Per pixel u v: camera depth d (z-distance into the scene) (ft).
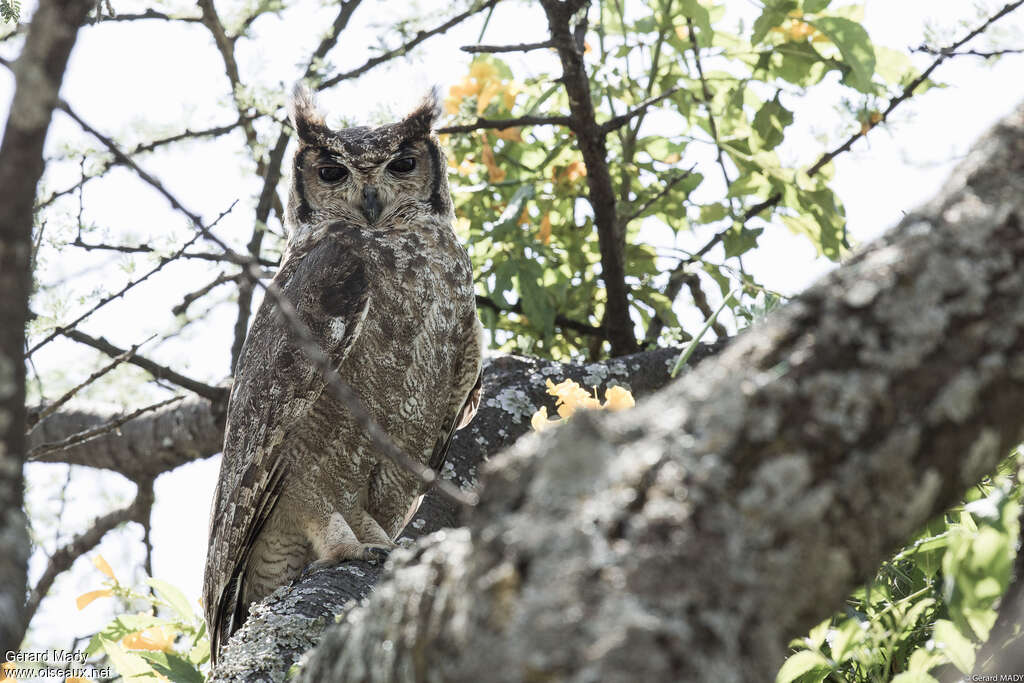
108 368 26.32
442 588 9.59
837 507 8.61
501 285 32.24
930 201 9.72
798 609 8.80
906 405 8.74
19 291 9.61
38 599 30.27
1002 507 13.44
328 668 10.61
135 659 20.15
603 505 8.71
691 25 32.40
